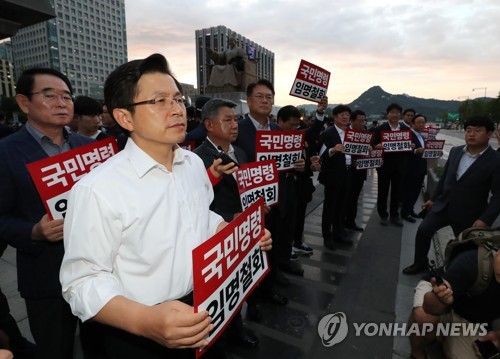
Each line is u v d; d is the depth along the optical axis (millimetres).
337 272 3447
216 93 15383
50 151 1748
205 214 1252
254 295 2604
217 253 1046
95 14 100375
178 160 1173
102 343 1228
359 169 4516
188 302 1114
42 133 1706
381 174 5082
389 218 5383
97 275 936
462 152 3002
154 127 986
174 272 1052
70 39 93562
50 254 1616
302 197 3830
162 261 1021
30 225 1534
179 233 1072
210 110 2279
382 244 4238
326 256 3863
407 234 4633
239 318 2268
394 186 5055
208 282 994
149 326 816
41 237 1473
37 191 1619
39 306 1671
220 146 2367
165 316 797
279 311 2734
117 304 855
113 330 1166
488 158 2770
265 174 2561
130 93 986
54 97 1650
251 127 3043
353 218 4809
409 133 4840
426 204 3438
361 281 3242
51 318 1686
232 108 2320
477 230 1692
